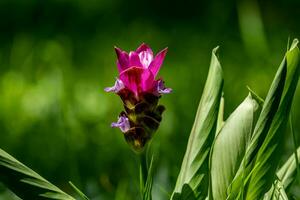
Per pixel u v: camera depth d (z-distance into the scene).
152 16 14.43
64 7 14.60
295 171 4.52
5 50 13.00
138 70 4.00
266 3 14.30
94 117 9.19
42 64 11.18
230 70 10.84
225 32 13.22
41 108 9.15
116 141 8.64
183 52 12.40
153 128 4.09
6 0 14.70
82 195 4.24
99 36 13.59
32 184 4.13
